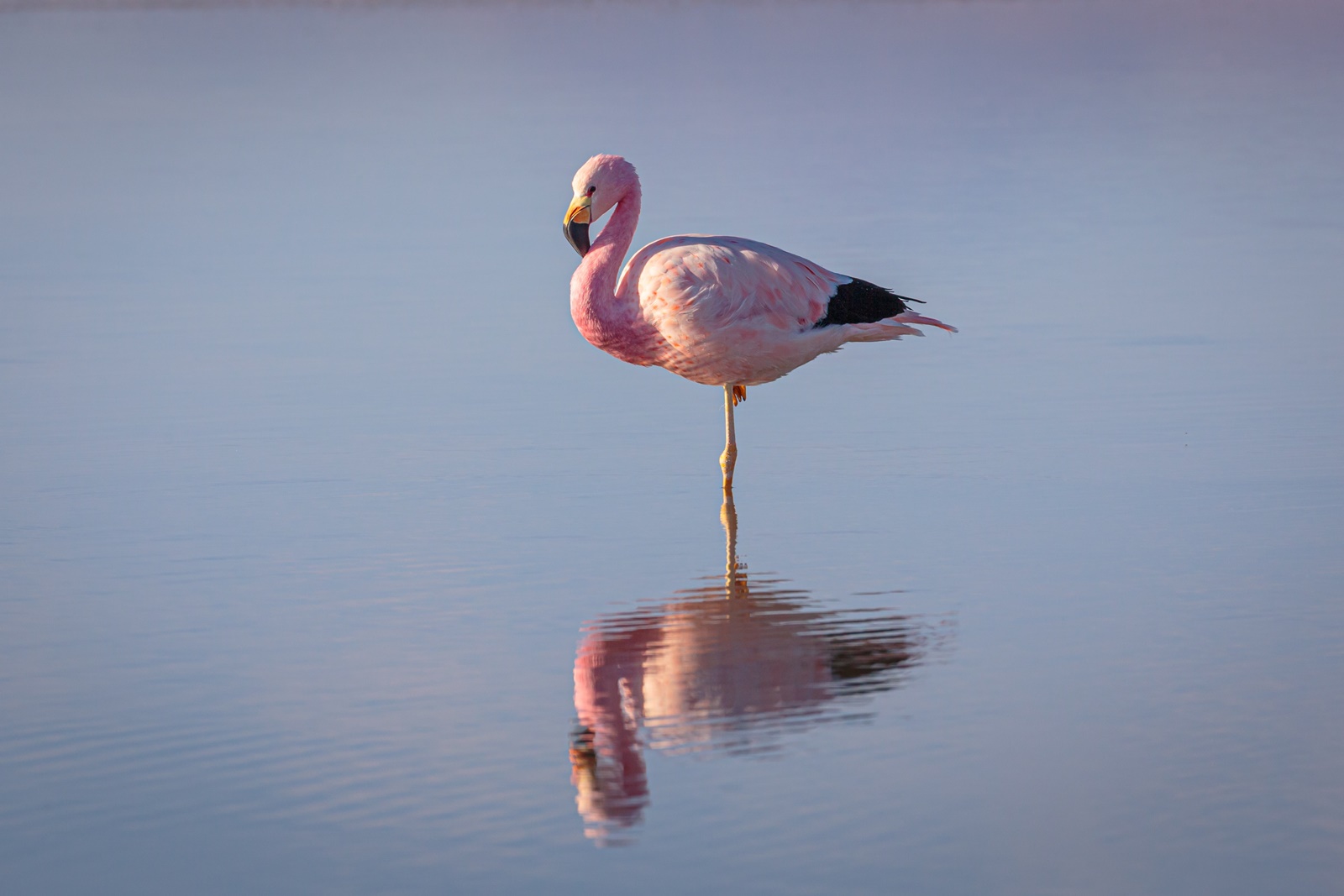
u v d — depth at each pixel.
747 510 11.69
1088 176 28.28
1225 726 7.68
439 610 9.62
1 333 17.94
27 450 13.36
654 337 12.11
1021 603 9.52
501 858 6.54
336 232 24.34
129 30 67.38
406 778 7.29
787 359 12.20
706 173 28.42
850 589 9.84
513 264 21.77
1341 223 23.41
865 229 23.14
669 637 9.06
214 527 11.34
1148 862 6.42
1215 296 18.86
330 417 14.49
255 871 6.46
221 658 8.84
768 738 7.67
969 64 50.16
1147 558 10.28
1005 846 6.56
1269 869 6.35
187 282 20.89
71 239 24.02
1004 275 20.19
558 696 8.23
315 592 9.96
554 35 64.00
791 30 64.88
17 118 38.75
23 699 8.27
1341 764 7.25
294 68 51.22
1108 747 7.46
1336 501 11.38
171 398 15.16
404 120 37.38
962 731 7.70
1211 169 28.91
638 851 6.58
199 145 33.94
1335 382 14.84
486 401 15.08
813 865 6.43
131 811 6.99
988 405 14.56
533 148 32.41
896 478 12.42
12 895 6.29
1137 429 13.54
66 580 10.21
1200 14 70.69
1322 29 61.78
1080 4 79.81
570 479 12.58
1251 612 9.26
